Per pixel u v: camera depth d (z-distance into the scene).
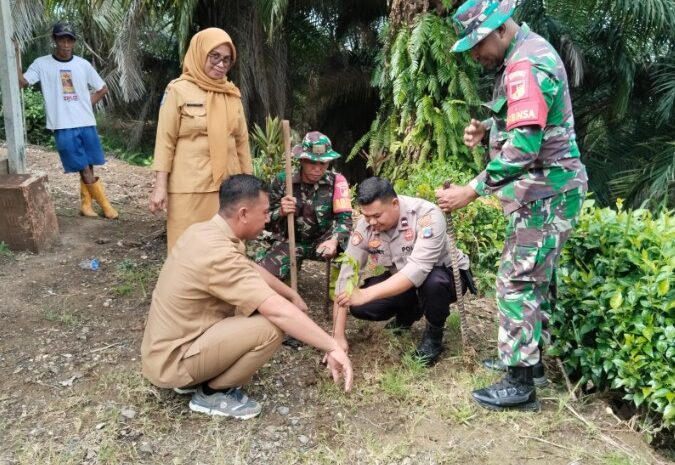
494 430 2.85
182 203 3.63
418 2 6.06
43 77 5.21
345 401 3.02
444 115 6.00
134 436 2.71
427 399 3.04
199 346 2.68
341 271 3.23
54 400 2.93
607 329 3.13
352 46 10.72
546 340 3.16
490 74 7.80
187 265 2.67
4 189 4.47
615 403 3.28
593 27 8.80
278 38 9.14
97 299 3.98
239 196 2.68
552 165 2.69
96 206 6.03
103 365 3.22
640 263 3.11
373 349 3.45
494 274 4.45
